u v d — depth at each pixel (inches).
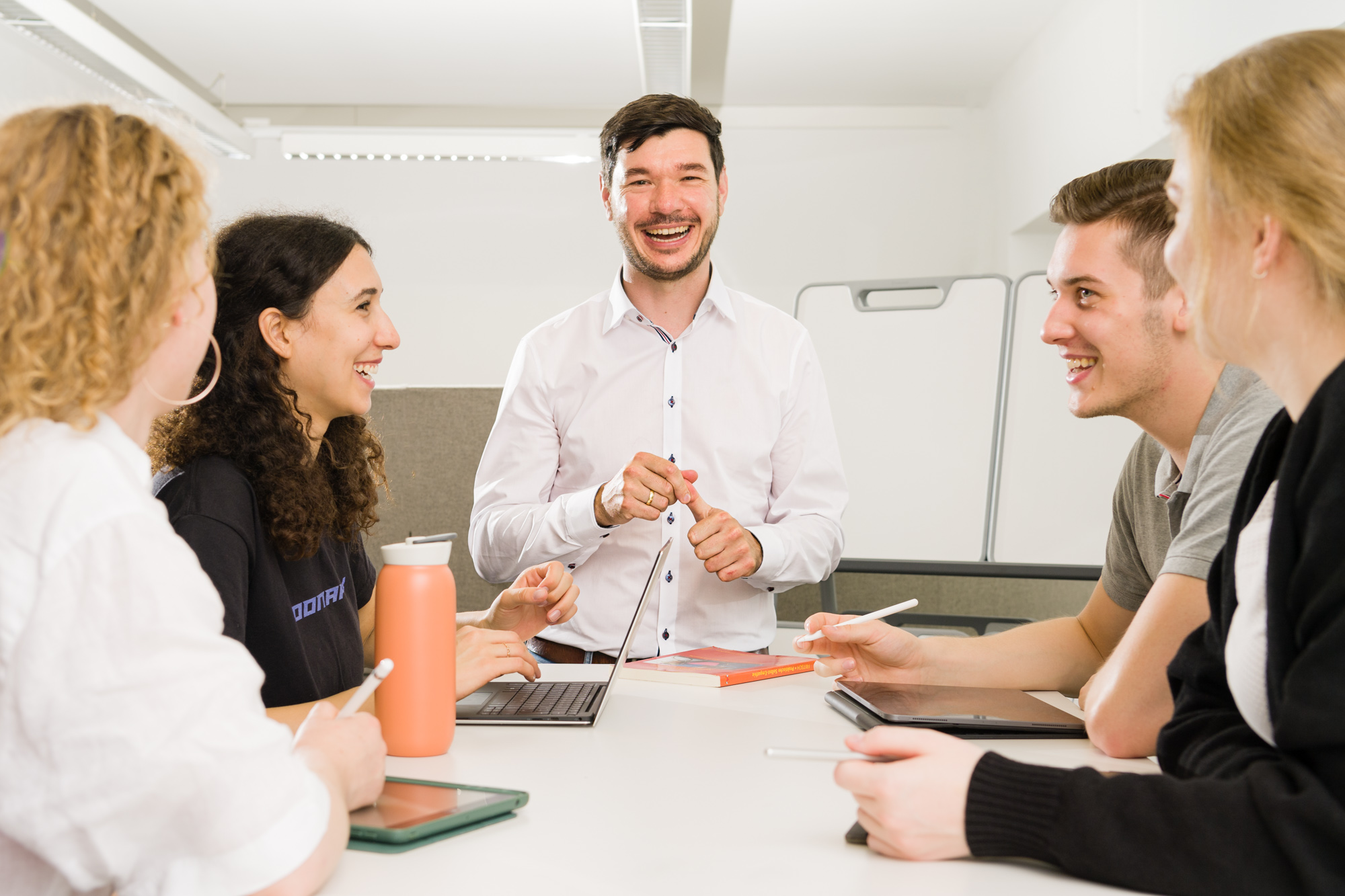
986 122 234.8
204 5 183.5
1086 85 171.2
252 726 21.3
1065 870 24.2
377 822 25.9
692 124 69.0
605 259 239.6
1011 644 48.9
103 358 22.2
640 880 23.3
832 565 74.5
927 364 134.3
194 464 40.7
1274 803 21.7
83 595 20.1
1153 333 41.8
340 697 39.0
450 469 118.0
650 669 49.6
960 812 24.4
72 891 22.7
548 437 74.6
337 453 49.5
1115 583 51.2
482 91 233.5
